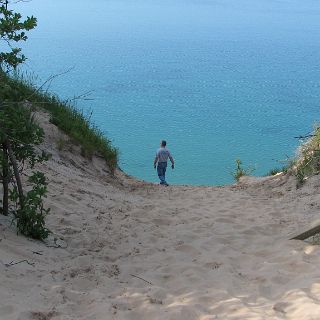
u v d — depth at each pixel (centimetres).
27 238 646
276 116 4828
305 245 658
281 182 1146
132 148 3481
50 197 846
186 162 3216
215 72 7819
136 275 571
